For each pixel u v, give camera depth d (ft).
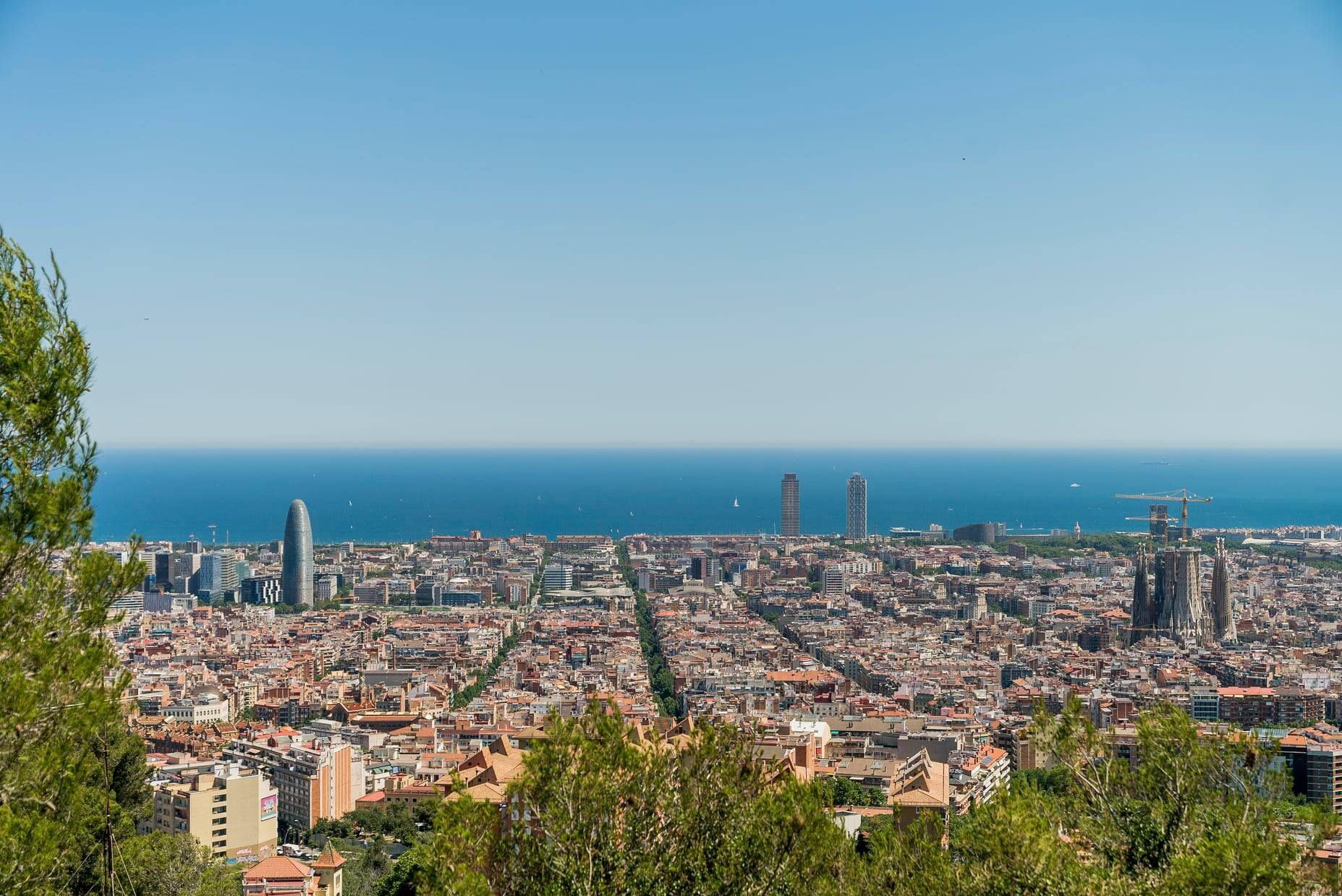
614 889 352.28
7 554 303.07
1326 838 343.05
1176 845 358.84
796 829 372.17
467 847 348.18
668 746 387.14
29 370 310.24
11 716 290.97
